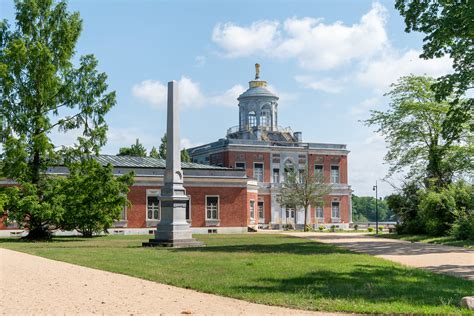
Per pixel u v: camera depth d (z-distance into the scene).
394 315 9.83
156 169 50.12
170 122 30.33
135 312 9.96
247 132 78.12
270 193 73.06
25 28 38.53
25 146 36.53
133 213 49.00
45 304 10.73
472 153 37.59
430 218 38.72
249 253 22.78
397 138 43.34
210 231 52.06
